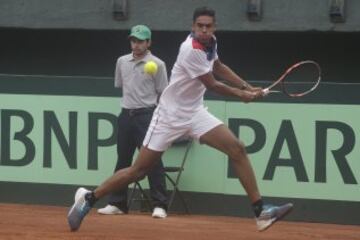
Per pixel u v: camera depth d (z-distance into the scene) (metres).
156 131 20.39
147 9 34.66
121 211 26.94
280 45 36.44
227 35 36.81
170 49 37.16
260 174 27.53
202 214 28.20
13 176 29.64
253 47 36.72
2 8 35.91
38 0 35.59
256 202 20.30
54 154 29.22
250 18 33.72
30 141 29.41
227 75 20.56
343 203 26.89
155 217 26.25
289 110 27.22
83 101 28.89
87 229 22.80
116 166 27.02
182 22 34.38
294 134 27.22
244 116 27.62
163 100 20.34
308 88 27.06
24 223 24.08
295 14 33.28
